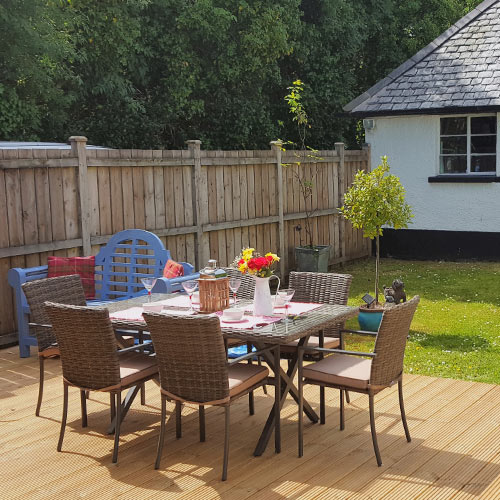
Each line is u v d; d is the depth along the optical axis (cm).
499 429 502
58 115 1309
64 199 786
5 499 409
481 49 1346
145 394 599
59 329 467
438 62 1364
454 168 1337
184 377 436
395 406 555
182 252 938
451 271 1212
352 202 795
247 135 1579
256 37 1476
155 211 892
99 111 1388
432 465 444
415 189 1364
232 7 1484
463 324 823
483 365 657
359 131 1933
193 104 1478
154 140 1454
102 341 453
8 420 540
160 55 1468
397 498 400
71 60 1243
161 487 421
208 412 554
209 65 1513
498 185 1285
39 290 549
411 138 1355
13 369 676
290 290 517
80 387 471
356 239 1347
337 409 554
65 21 1236
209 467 448
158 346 439
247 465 450
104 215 828
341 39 1770
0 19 1149
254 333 442
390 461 452
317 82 1748
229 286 516
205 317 416
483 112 1257
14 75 1207
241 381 450
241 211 1036
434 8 2034
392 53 1972
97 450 480
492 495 403
